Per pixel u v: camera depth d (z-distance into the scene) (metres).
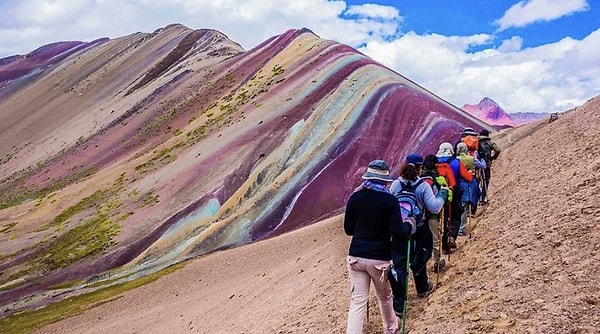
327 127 57.31
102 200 68.25
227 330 15.90
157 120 97.56
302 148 55.47
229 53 130.62
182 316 24.14
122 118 110.50
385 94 60.00
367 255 6.83
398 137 52.75
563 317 5.68
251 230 44.16
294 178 49.28
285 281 18.59
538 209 9.84
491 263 8.27
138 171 73.50
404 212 7.43
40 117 145.88
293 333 10.59
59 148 114.62
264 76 86.62
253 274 25.89
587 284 6.11
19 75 191.88
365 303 7.00
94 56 179.88
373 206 6.85
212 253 42.50
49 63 193.75
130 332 25.88
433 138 50.50
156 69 140.38
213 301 23.84
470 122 56.81
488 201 13.37
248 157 58.50
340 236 21.19
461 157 11.00
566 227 8.00
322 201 45.38
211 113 83.19
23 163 117.19
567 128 18.86
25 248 60.06
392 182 7.93
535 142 20.69
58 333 32.16
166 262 43.75
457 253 9.93
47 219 69.19
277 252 28.94
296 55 88.00
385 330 7.38
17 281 49.97
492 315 6.46
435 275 9.30
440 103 60.22
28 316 39.16
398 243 7.36
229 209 50.47
